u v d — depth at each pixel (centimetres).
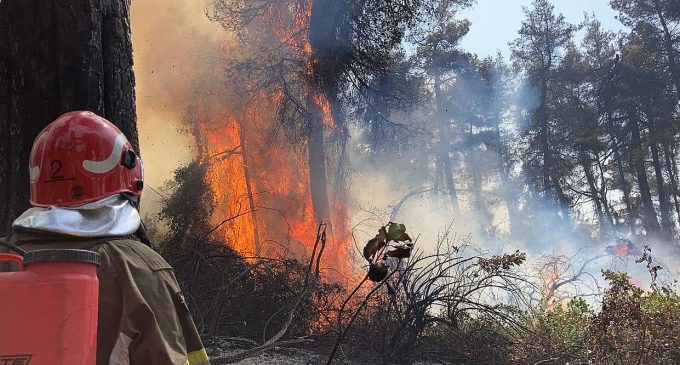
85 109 329
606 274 605
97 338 164
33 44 329
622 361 574
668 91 4484
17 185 325
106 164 180
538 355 646
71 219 172
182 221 1194
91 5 335
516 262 676
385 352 650
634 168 4512
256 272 721
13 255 155
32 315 141
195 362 179
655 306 627
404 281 679
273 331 678
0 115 332
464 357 686
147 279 174
